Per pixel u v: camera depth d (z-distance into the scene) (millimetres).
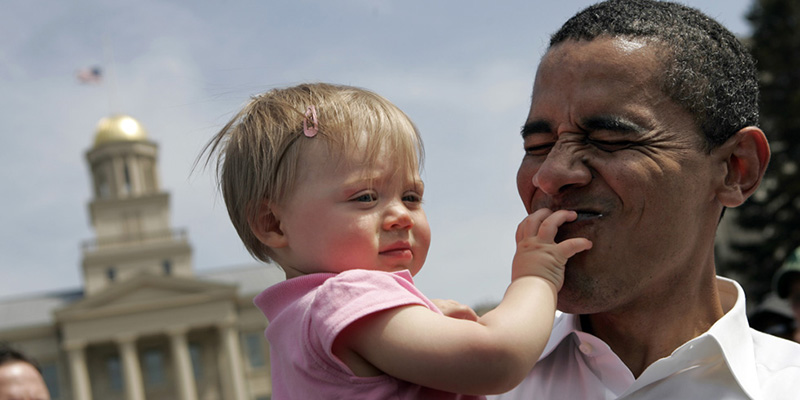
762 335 1932
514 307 1561
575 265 1695
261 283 55938
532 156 1823
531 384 1935
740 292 1863
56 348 50344
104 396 49406
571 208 1695
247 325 50625
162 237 55938
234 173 1812
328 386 1559
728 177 1785
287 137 1736
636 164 1644
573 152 1688
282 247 1771
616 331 1845
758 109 1937
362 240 1676
